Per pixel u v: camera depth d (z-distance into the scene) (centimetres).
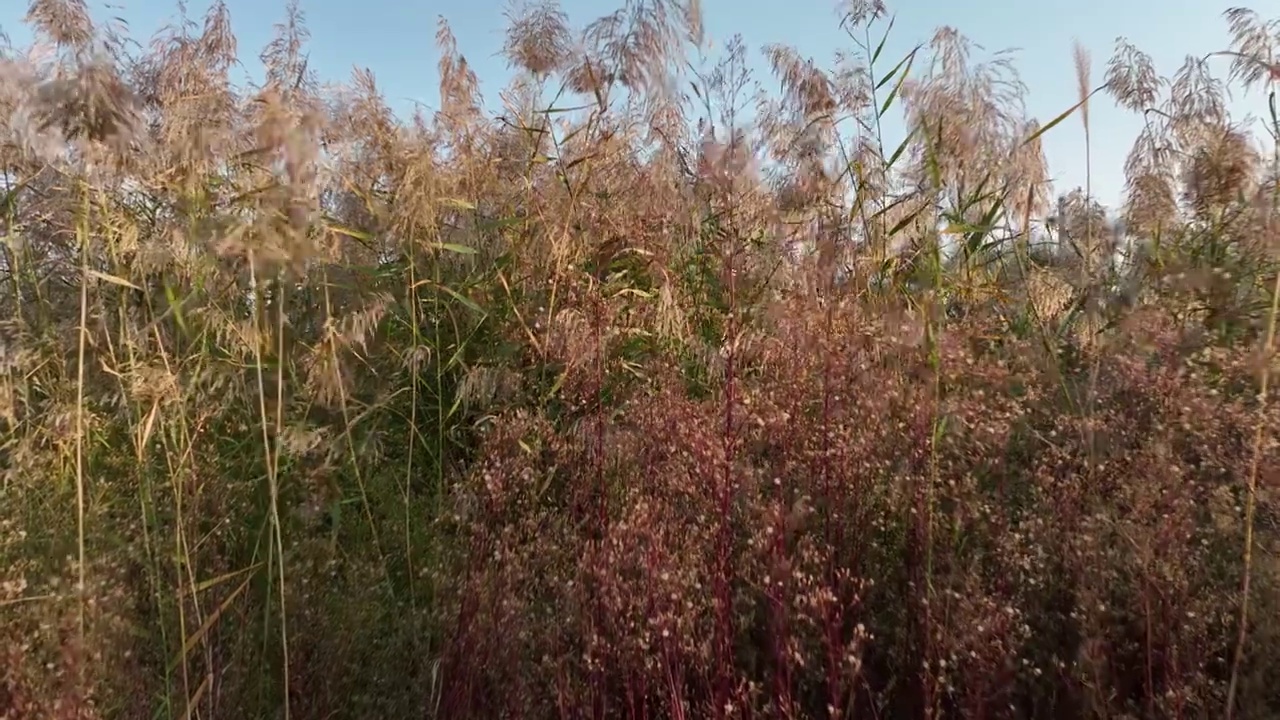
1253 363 202
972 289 306
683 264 342
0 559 215
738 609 196
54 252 315
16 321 267
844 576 190
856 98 356
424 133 357
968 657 180
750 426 216
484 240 354
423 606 229
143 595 230
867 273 315
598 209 340
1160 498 192
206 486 250
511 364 303
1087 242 329
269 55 403
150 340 277
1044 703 188
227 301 275
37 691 184
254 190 238
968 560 202
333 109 338
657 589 180
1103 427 212
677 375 270
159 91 344
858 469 211
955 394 228
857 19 344
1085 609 184
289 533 250
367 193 334
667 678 175
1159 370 218
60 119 236
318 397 274
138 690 203
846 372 227
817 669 186
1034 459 219
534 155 358
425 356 299
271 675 218
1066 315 313
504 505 211
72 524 234
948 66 339
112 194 276
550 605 199
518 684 186
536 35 379
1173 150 330
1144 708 179
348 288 315
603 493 216
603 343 280
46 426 253
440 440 290
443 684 197
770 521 190
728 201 331
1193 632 179
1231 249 275
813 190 352
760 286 328
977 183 349
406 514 258
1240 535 197
